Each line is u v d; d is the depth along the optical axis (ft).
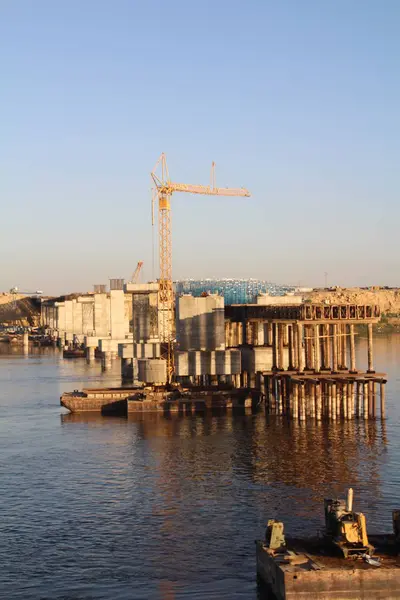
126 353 594.65
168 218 586.45
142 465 319.47
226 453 338.13
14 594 190.39
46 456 340.59
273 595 174.70
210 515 247.09
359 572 163.94
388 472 297.33
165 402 458.09
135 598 187.01
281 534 182.29
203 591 189.16
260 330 520.83
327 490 273.33
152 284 635.66
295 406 419.33
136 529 234.99
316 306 423.64
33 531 234.99
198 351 480.64
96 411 473.26
